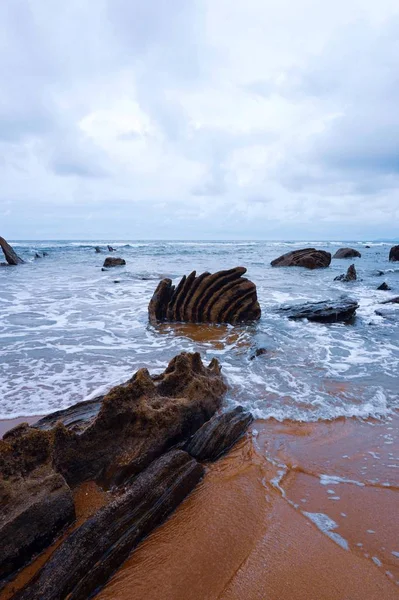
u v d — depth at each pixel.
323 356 7.79
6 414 5.11
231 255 47.62
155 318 11.27
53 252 53.78
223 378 6.22
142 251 57.03
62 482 3.19
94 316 11.78
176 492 3.43
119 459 3.81
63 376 6.61
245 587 2.59
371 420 5.01
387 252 60.81
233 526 3.16
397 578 2.64
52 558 2.63
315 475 3.85
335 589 2.55
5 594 2.55
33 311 12.39
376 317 11.84
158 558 2.84
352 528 3.12
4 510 2.83
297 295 16.33
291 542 2.98
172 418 4.25
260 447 4.36
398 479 3.77
